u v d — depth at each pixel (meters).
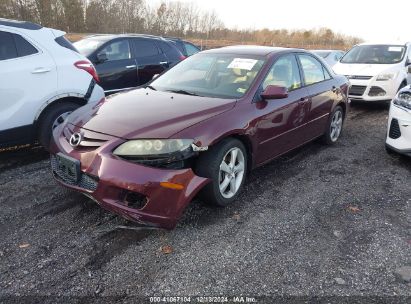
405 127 4.70
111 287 2.60
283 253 3.01
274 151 4.34
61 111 4.84
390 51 9.34
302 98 4.65
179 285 2.63
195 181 3.16
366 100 8.45
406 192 4.18
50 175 4.38
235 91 4.00
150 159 3.02
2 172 4.45
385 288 2.65
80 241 3.10
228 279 2.71
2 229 3.24
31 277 2.67
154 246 3.06
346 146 5.81
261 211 3.66
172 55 8.37
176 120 3.31
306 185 4.30
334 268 2.85
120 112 3.53
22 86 4.46
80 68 4.98
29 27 4.70
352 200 3.96
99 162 3.05
